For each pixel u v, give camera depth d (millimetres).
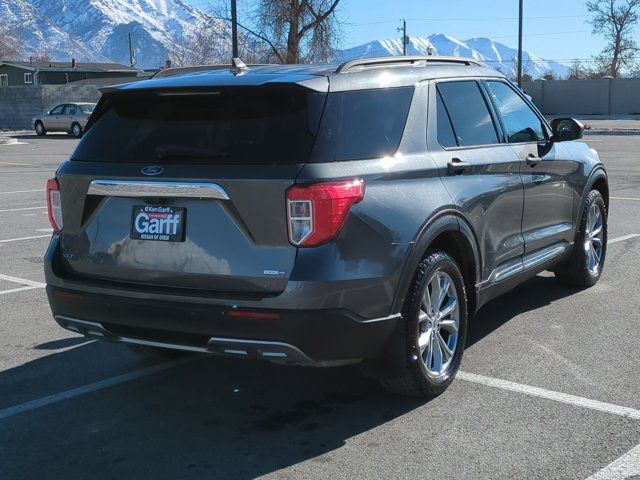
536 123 6234
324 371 5246
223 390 4961
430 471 3801
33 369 5375
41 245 9930
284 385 5020
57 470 3900
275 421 4457
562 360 5336
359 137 4191
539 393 4750
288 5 39719
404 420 4410
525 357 5406
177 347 4195
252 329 3926
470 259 4977
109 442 4215
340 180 3951
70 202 4473
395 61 4762
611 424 4293
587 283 7199
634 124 42625
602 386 4855
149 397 4855
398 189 4293
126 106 4516
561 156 6336
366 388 4922
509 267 5570
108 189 4270
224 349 4043
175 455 4047
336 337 3967
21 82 62156
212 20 41500
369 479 3740
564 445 4047
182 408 4676
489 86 5648
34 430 4379
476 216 4941
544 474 3742
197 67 5250
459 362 4887
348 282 3949
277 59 40906
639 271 7914
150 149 4262
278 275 3900
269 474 3816
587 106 54969
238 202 3943
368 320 4082
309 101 4055
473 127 5234
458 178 4832
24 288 7652
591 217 7156
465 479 3715
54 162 23578
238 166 3971
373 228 4070
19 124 48062
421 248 4336
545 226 6160
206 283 4062
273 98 4117
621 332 5934
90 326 4430
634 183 15406
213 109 4211
